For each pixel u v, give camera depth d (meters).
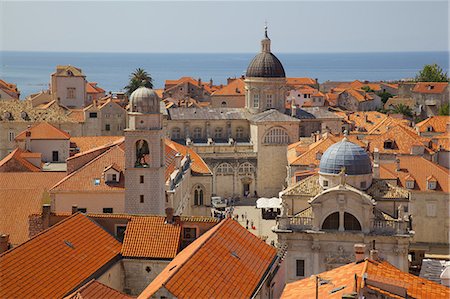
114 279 78.31
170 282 60.25
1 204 105.38
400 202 113.75
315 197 110.94
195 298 59.97
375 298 62.44
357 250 75.94
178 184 124.19
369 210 109.81
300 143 191.50
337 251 110.56
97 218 84.69
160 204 105.19
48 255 71.12
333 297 63.66
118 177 111.00
